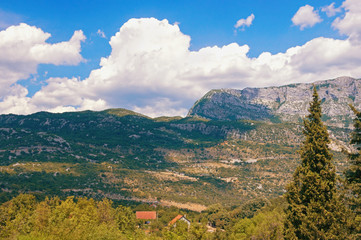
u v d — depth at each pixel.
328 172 37.69
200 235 75.25
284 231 39.78
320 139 39.44
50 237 50.59
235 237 99.19
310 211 36.22
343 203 36.00
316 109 41.28
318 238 34.25
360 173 37.06
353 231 34.59
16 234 52.72
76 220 60.47
